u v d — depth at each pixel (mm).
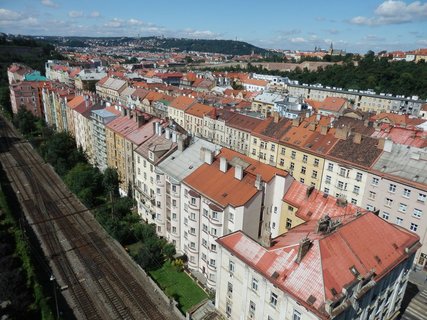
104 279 60500
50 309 50531
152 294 57281
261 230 60344
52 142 113938
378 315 46438
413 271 65688
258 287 42031
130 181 87625
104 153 101312
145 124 86750
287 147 92312
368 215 46844
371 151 75188
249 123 112312
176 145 71750
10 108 177750
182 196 63562
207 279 59156
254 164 61469
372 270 39438
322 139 86438
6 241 67312
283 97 172875
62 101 134750
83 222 79438
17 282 54688
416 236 47625
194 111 138500
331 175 80500
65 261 65125
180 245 67625
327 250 39156
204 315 51031
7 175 105312
